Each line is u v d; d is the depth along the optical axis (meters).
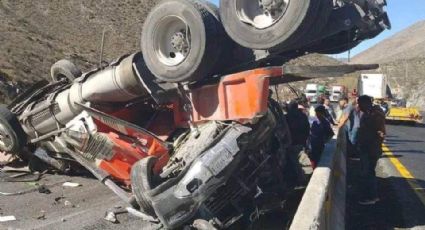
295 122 9.66
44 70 36.12
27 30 48.38
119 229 6.75
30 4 58.31
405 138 25.08
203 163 6.22
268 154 7.34
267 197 7.28
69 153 8.80
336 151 10.03
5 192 8.99
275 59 7.05
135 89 7.71
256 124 6.69
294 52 7.20
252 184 6.87
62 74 10.14
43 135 9.80
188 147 6.81
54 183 9.88
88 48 53.12
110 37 60.88
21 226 6.85
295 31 5.99
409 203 9.23
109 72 7.84
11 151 10.28
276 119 7.75
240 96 6.60
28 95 10.45
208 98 7.02
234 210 6.70
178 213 6.16
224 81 6.74
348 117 15.66
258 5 6.37
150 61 7.09
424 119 51.59
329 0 6.11
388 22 6.84
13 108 10.43
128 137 7.85
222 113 6.80
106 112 8.48
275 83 7.43
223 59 6.87
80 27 60.16
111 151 7.88
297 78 7.03
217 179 6.21
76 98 8.60
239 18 6.37
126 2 74.31
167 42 7.00
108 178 8.03
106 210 7.73
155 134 8.09
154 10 6.97
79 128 8.37
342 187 9.52
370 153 9.06
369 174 9.10
